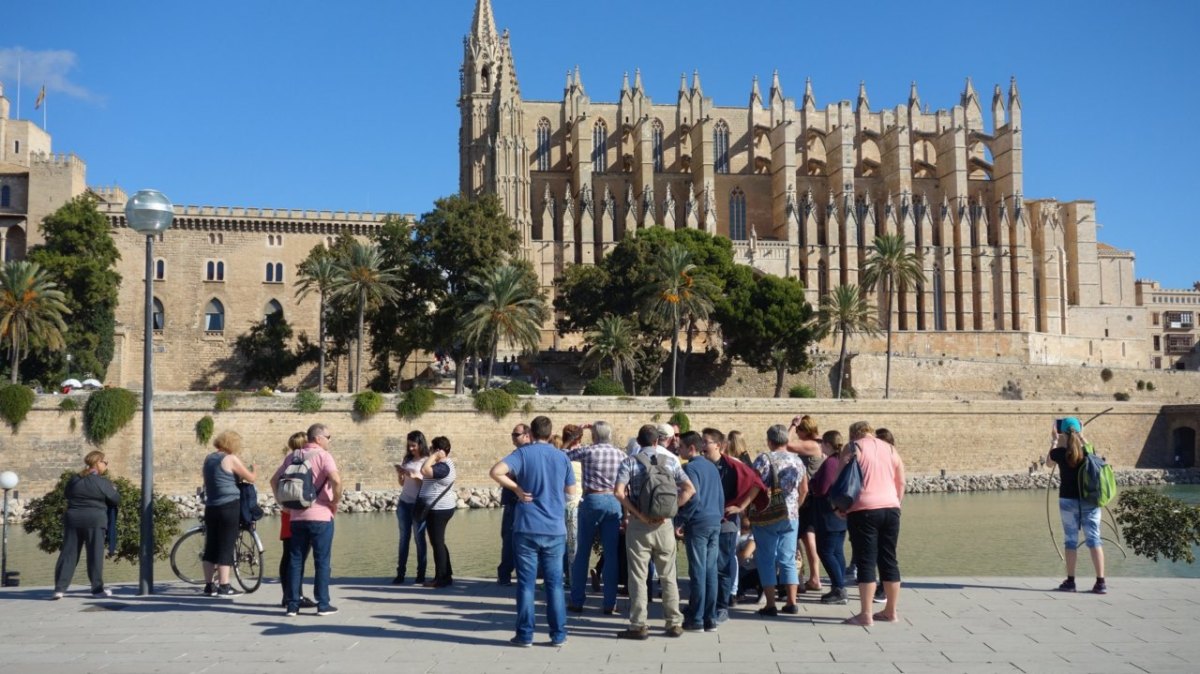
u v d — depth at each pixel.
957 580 21.02
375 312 83.75
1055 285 138.12
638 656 14.43
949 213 134.25
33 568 38.97
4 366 78.88
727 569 17.00
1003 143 135.88
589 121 130.25
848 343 121.06
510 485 15.27
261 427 65.94
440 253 84.38
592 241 122.94
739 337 96.31
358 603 18.88
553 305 102.75
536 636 16.02
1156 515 27.02
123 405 62.53
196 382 97.31
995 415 84.75
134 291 97.25
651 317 86.69
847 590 20.23
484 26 126.75
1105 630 15.88
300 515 17.45
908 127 135.25
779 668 13.59
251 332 96.62
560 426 72.38
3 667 13.91
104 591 20.22
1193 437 92.25
